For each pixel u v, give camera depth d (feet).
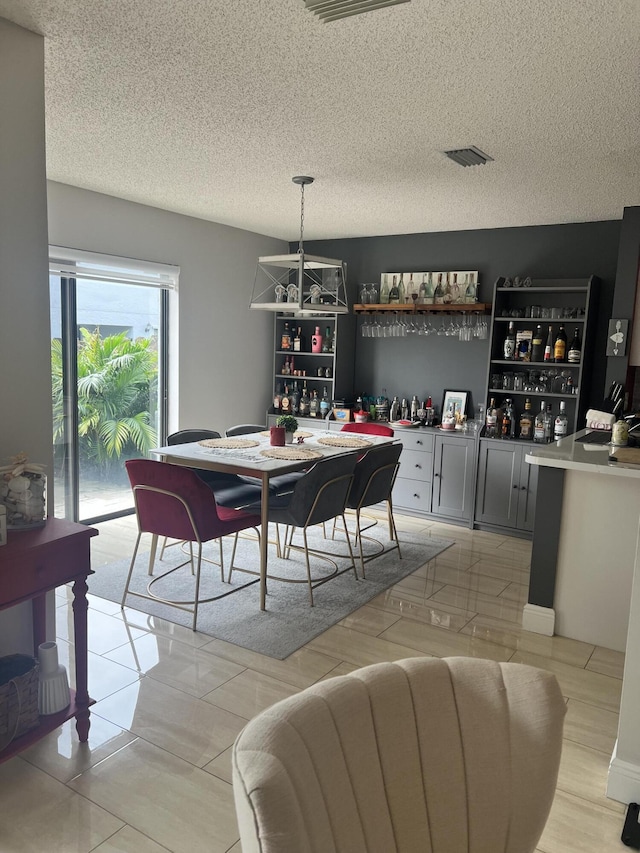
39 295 8.01
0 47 7.30
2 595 6.77
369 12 6.82
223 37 7.55
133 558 11.77
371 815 3.64
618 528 10.69
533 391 17.39
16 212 7.68
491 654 10.56
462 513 18.10
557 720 4.03
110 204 16.19
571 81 8.42
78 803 6.95
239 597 12.57
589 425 15.23
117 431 17.58
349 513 19.19
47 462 8.29
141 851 6.32
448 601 12.71
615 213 16.14
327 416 20.84
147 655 10.14
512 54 7.70
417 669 4.12
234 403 20.90
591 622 11.06
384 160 12.30
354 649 10.55
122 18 7.18
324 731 3.60
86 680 7.89
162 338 18.52
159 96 9.45
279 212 17.54
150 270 17.34
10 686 7.05
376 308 19.76
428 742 3.93
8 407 7.81
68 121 10.59
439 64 8.05
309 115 10.03
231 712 8.66
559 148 11.19
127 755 7.75
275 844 3.10
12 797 7.02
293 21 7.09
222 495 14.20
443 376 19.88
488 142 11.01
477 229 18.93
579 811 7.11
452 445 18.10
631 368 15.75
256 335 21.54
